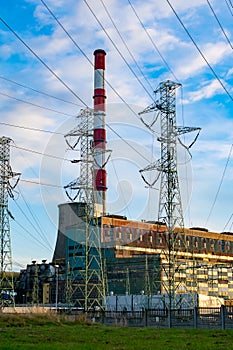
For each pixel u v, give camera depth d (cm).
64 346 2684
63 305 12712
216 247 17562
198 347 2697
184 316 5112
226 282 15225
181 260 11038
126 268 13438
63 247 16388
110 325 5331
